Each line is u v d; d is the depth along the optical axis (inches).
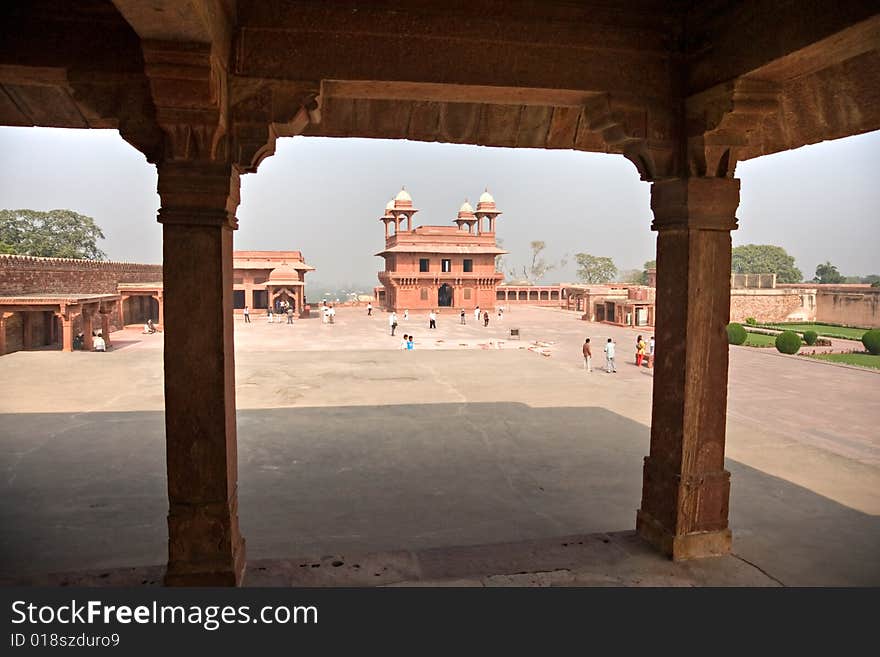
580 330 1139.9
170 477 107.3
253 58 109.3
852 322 1255.5
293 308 1432.1
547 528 154.9
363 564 123.0
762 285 1529.3
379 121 141.6
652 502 133.1
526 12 117.8
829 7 91.0
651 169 124.5
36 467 200.7
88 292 949.2
